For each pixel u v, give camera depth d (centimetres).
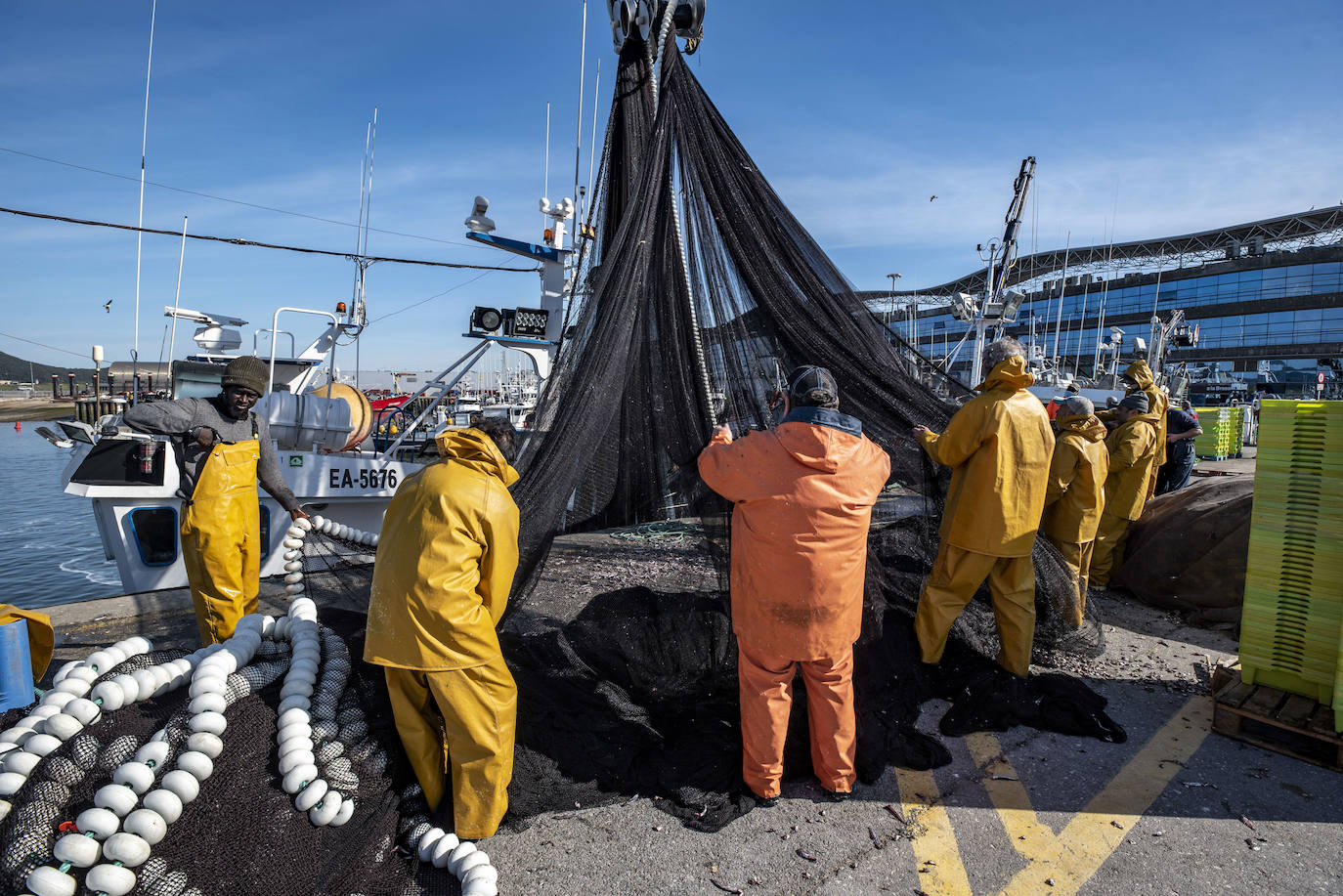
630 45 472
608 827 274
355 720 270
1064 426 448
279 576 659
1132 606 562
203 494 360
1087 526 444
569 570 501
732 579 289
